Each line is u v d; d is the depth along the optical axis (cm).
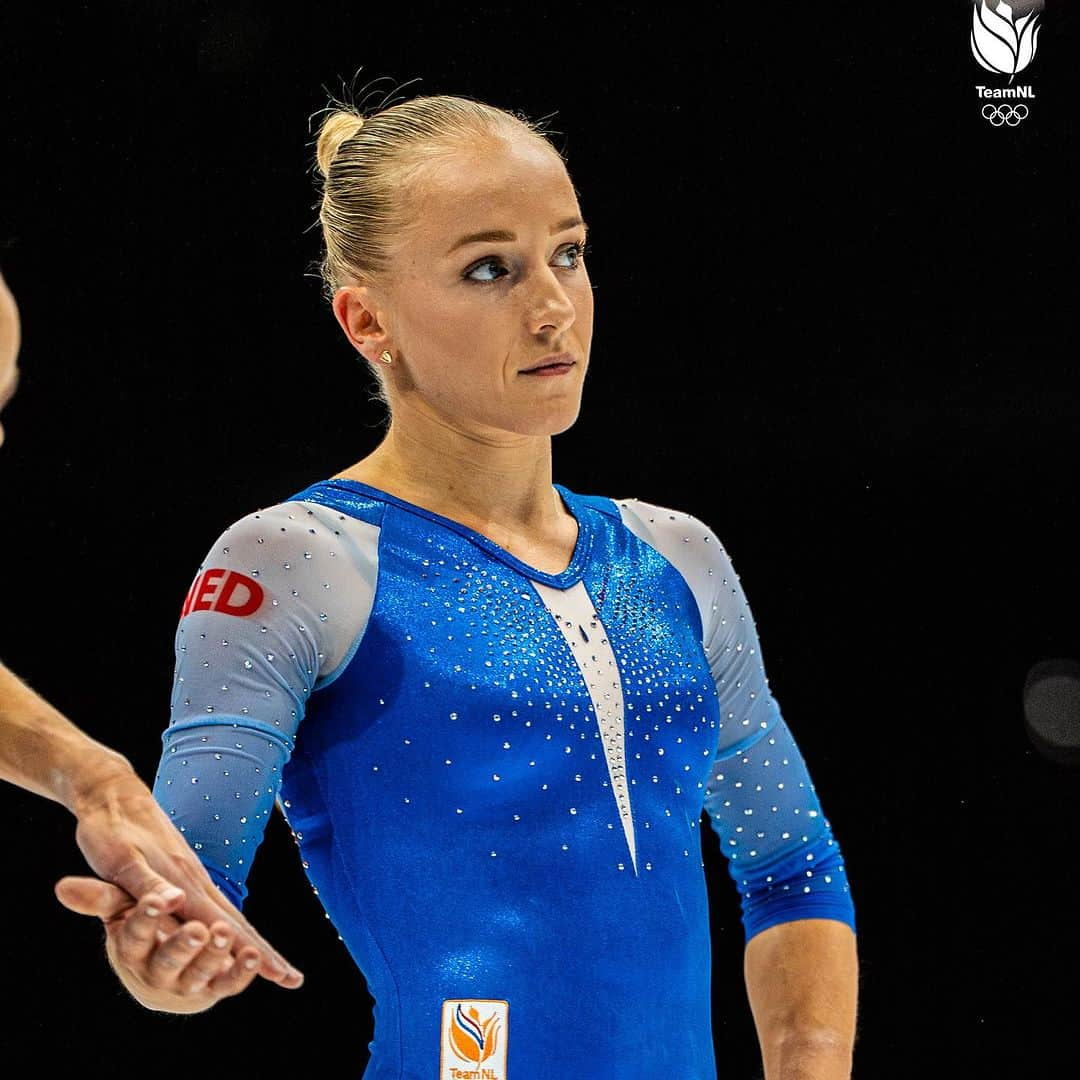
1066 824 1360
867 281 1394
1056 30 1377
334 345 1310
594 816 654
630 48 1355
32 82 1262
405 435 706
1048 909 1345
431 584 669
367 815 646
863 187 1384
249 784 619
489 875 638
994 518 1404
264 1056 1245
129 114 1274
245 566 654
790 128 1375
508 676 657
